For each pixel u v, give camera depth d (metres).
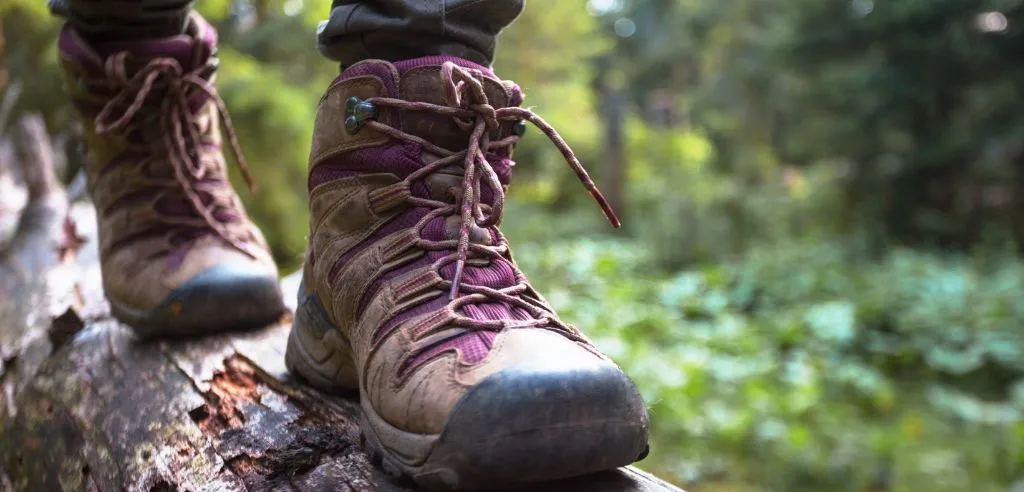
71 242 2.16
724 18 13.65
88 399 1.17
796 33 7.41
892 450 3.18
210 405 1.05
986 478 3.09
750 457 3.06
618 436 0.68
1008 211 7.11
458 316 0.75
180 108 1.22
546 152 8.64
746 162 11.67
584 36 8.59
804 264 6.05
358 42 0.90
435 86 0.82
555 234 7.24
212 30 1.29
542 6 7.75
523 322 0.76
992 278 5.71
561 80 8.27
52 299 1.70
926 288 5.45
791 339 4.51
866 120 7.15
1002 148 6.93
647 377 3.44
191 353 1.20
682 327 4.45
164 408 1.06
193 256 1.23
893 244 7.09
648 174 9.03
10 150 3.23
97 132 1.11
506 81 0.87
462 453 0.66
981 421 3.61
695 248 6.43
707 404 3.35
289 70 4.43
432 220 0.82
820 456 3.06
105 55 1.17
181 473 0.91
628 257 6.09
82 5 1.12
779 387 3.78
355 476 0.81
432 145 0.83
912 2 6.50
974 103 6.79
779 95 11.05
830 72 7.39
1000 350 4.43
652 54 18.97
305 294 1.03
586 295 4.90
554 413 0.66
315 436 0.91
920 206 7.34
